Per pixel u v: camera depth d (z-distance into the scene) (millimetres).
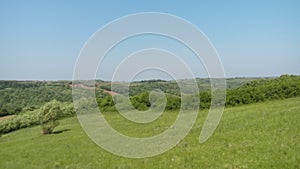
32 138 40781
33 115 51656
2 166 26812
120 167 21531
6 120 51188
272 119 32250
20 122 51281
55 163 24891
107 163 23047
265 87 54812
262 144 23156
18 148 34594
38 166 24938
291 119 30844
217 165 19469
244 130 29500
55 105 43938
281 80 58844
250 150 21969
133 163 22344
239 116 37656
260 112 38156
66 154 27844
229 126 32344
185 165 20359
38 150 31672
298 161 18203
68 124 47219
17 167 25750
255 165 18422
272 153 20438
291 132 25922
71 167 23109
